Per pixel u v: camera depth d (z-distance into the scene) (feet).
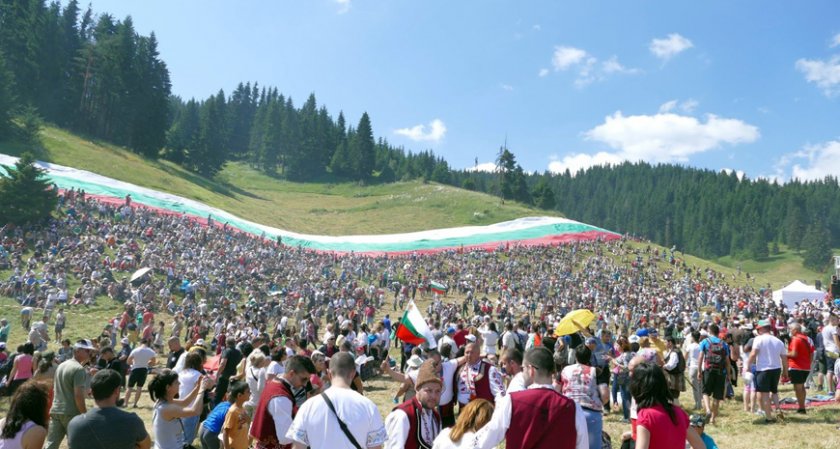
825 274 524.11
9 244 123.03
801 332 36.78
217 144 381.19
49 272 112.16
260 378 28.07
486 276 190.19
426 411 16.57
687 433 15.81
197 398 22.35
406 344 58.18
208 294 122.11
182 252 145.48
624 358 38.50
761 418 35.24
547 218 300.20
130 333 88.12
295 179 483.51
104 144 283.59
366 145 486.79
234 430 22.72
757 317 107.45
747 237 640.58
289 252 184.85
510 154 422.41
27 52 288.92
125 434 15.67
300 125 496.64
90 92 312.71
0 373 44.21
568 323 35.60
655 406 15.07
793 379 36.37
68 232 136.46
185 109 552.41
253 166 511.81
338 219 327.67
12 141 224.33
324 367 28.30
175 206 216.13
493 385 21.08
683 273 225.76
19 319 94.63
